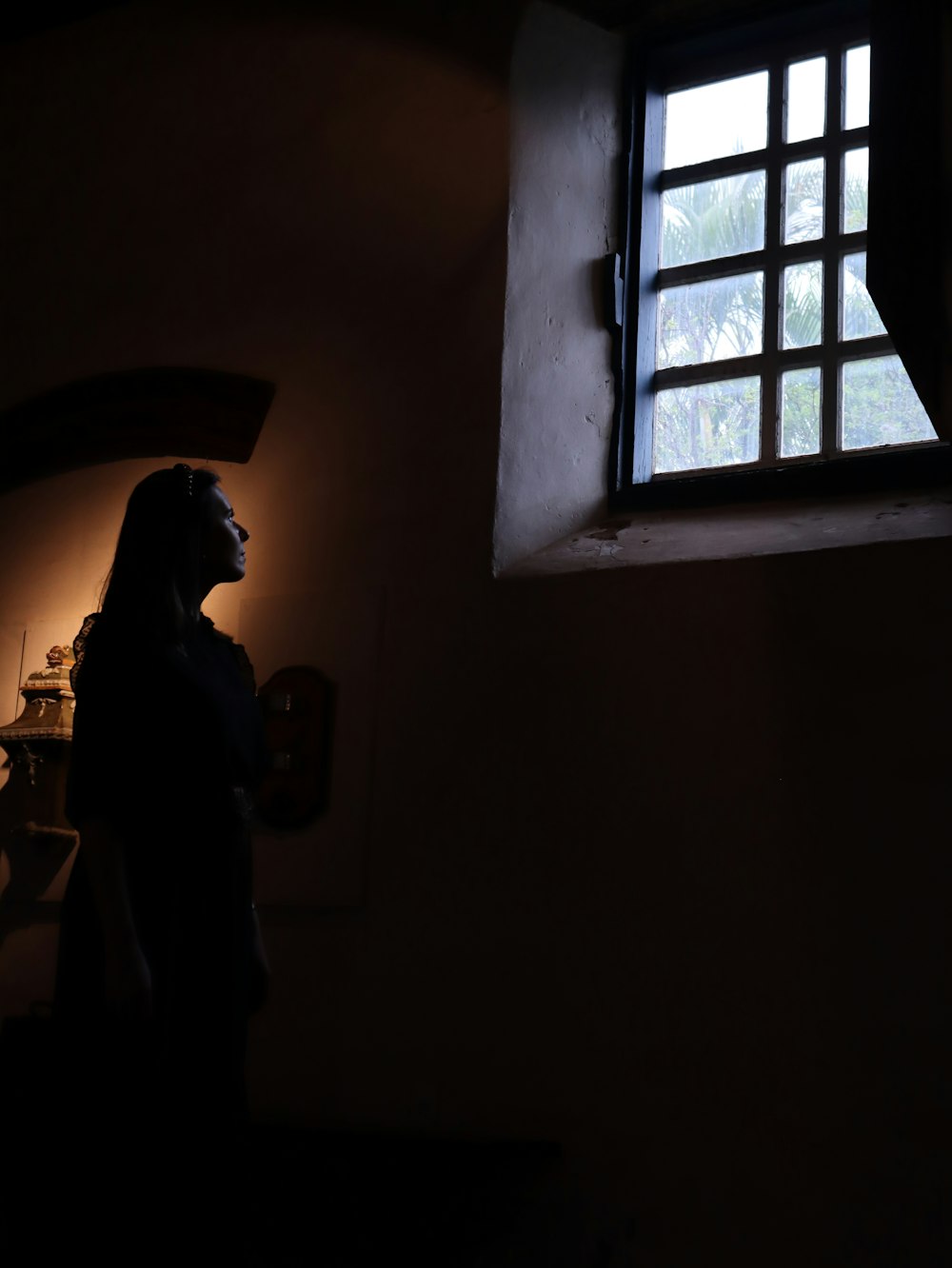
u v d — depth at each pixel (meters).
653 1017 2.36
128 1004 1.71
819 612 2.38
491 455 2.81
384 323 3.03
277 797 2.81
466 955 2.56
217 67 3.45
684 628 2.51
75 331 3.43
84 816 1.79
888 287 2.32
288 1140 2.42
